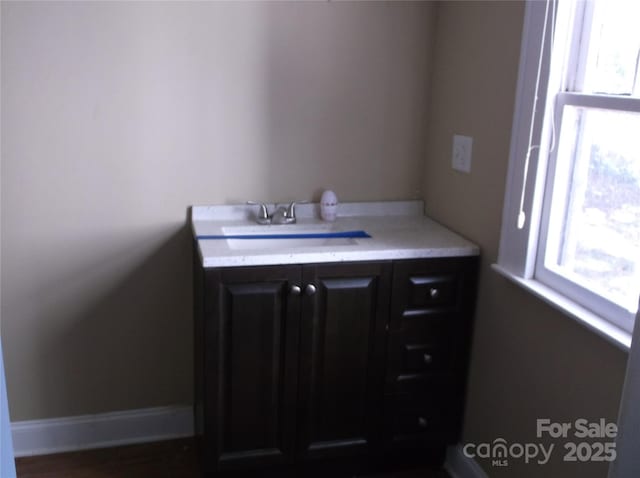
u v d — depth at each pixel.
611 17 1.57
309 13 2.24
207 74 2.21
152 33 2.13
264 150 2.32
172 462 2.34
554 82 1.71
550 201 1.77
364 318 2.05
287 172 2.36
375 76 2.35
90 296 2.30
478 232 2.10
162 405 2.47
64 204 2.20
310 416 2.11
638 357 1.25
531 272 1.85
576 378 1.65
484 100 2.03
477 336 2.14
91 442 2.42
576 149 1.71
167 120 2.21
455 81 2.21
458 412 2.23
